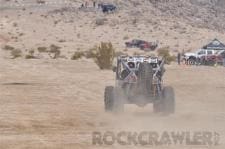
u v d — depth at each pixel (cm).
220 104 7838
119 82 6700
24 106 7200
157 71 6644
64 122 5997
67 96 8356
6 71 12631
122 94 6575
